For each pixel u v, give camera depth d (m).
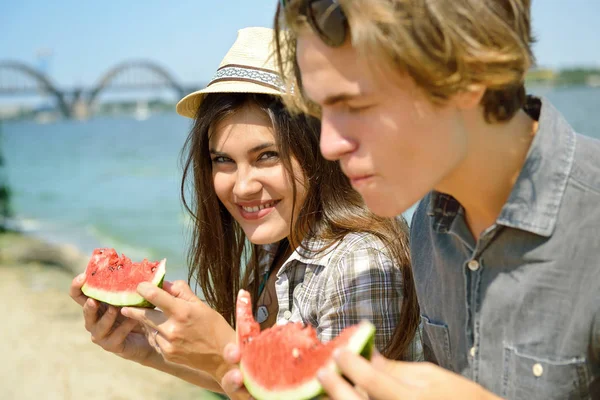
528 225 1.65
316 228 2.72
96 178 33.62
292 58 1.92
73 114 129.12
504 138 1.65
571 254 1.63
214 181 2.82
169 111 127.62
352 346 1.60
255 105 2.63
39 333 7.87
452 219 1.88
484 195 1.71
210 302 3.16
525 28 1.57
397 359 2.55
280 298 2.74
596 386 1.70
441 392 1.43
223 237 3.05
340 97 1.53
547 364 1.68
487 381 1.80
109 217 21.02
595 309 1.62
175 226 18.56
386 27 1.41
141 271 2.57
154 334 2.47
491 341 1.78
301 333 1.79
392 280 2.54
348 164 1.58
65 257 13.48
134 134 73.56
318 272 2.65
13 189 30.50
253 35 2.76
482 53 1.43
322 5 1.46
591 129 28.25
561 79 50.88
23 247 14.89
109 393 5.90
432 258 2.07
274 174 2.66
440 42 1.42
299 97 1.89
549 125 1.67
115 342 2.72
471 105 1.52
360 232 2.63
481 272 1.79
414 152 1.53
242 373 1.87
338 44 1.48
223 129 2.67
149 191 27.59
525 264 1.69
